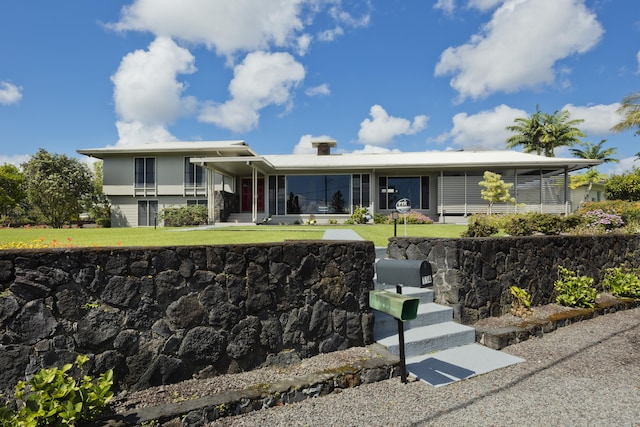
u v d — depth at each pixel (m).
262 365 3.08
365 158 20.91
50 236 9.22
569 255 6.23
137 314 2.57
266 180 19.12
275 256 3.20
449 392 3.03
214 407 2.42
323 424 2.49
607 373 3.46
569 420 2.60
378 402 2.83
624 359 3.82
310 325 3.34
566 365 3.65
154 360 2.62
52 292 2.30
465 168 18.41
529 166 17.72
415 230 11.82
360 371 3.11
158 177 20.33
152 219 20.58
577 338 4.48
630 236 7.63
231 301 2.96
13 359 2.15
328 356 3.37
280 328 3.19
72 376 2.31
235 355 2.95
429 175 19.53
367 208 18.55
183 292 2.76
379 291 3.48
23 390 2.12
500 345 4.10
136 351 2.55
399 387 3.10
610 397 2.96
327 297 3.46
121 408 2.33
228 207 18.22
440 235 10.20
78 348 2.36
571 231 11.16
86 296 2.41
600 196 35.09
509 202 18.47
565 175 17.84
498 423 2.55
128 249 2.58
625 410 2.75
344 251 3.59
